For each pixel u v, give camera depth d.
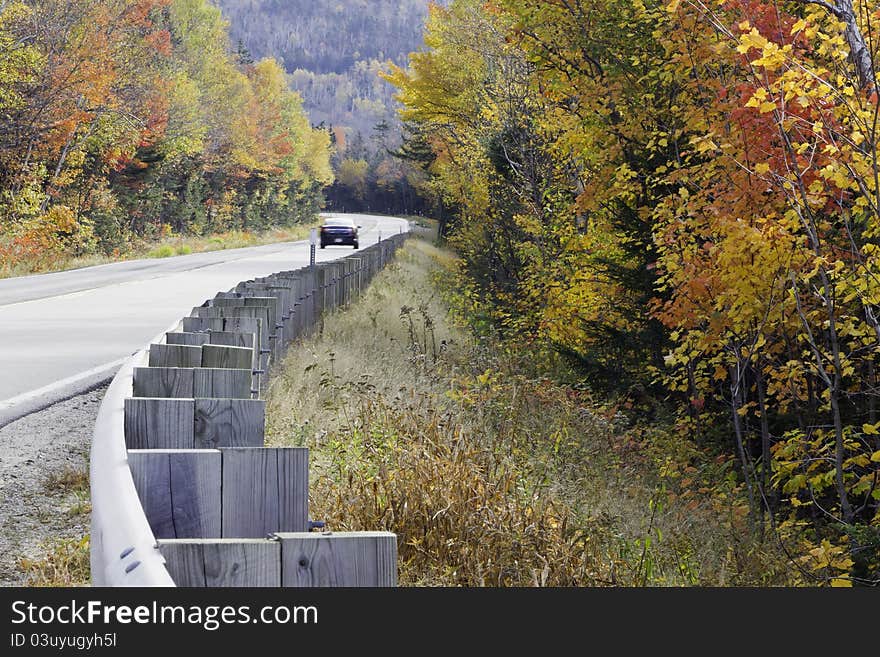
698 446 19.77
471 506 9.63
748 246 14.37
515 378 21.34
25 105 67.06
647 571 10.97
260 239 134.62
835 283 15.44
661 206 17.19
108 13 74.19
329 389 15.20
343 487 9.77
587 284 23.69
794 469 16.78
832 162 13.27
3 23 64.94
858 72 13.46
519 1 22.67
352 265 34.34
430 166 91.12
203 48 122.38
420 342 27.27
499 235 40.28
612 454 17.92
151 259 70.88
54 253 65.44
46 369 17.03
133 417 5.27
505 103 35.50
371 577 3.28
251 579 3.19
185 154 111.56
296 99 176.00
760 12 15.66
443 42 51.78
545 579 8.95
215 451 4.24
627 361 22.66
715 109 16.56
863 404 17.50
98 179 83.56
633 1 19.78
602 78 21.75
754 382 20.09
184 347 7.48
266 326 13.84
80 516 8.84
